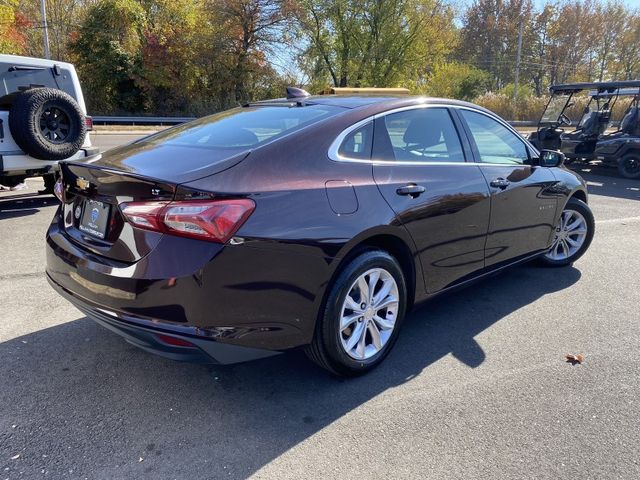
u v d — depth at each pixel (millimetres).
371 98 3477
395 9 36719
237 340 2432
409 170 3195
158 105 35750
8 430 2488
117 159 2879
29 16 37750
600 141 12172
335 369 2906
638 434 2557
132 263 2424
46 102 6465
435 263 3387
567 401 2828
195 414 2660
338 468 2291
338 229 2678
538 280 4746
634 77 63688
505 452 2408
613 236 6398
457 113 3775
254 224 2402
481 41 69875
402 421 2629
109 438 2457
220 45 34469
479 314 3980
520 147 4340
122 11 33969
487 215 3717
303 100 3516
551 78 68250
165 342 2365
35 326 3582
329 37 37406
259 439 2477
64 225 3027
